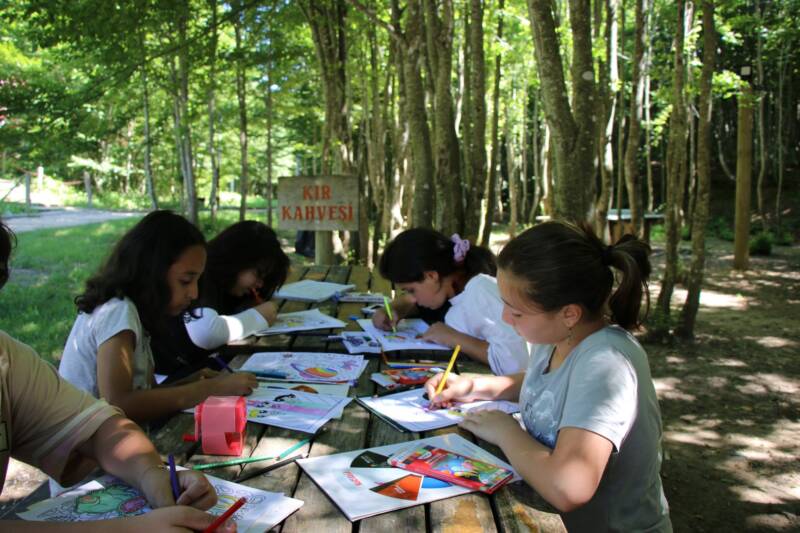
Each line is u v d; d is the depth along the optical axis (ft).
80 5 22.99
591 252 5.43
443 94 19.44
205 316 8.94
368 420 6.61
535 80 50.80
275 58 34.83
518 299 5.47
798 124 80.64
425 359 8.84
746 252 40.98
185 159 45.29
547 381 5.93
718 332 25.79
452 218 19.71
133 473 4.85
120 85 28.43
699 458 15.11
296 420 6.46
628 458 5.43
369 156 41.78
